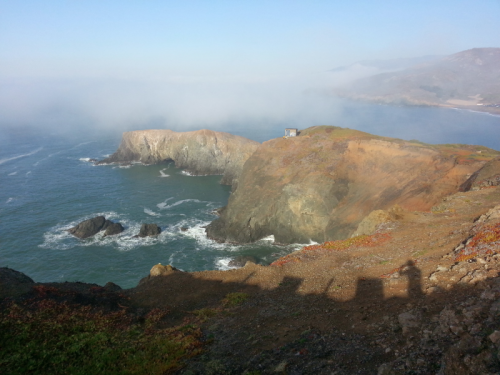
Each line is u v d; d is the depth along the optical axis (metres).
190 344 13.73
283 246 60.09
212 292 21.59
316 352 11.55
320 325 13.96
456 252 17.41
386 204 53.25
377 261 21.23
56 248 55.62
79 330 14.63
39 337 13.52
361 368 9.96
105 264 51.41
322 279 20.36
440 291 13.41
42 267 50.06
